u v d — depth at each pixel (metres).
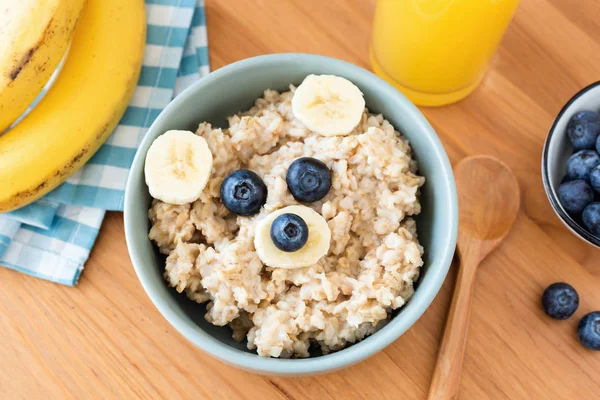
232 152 0.36
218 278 0.34
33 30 0.35
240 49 0.43
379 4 0.40
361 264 0.35
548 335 0.39
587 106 0.40
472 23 0.37
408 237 0.36
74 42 0.38
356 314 0.34
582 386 0.38
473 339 0.39
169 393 0.38
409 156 0.37
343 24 0.44
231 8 0.44
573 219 0.40
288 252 0.34
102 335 0.38
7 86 0.35
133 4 0.40
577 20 0.44
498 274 0.40
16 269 0.39
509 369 0.39
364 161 0.35
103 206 0.40
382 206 0.36
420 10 0.38
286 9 0.44
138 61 0.40
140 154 0.35
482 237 0.40
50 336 0.38
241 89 0.38
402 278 0.34
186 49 0.43
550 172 0.39
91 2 0.39
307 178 0.34
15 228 0.39
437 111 0.43
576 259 0.40
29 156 0.37
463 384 0.38
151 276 0.33
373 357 0.38
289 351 0.34
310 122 0.36
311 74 0.37
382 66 0.43
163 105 0.42
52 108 0.37
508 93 0.43
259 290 0.34
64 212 0.40
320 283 0.34
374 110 0.38
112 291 0.39
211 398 0.38
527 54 0.44
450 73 0.41
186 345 0.38
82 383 0.38
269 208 0.35
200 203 0.36
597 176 0.39
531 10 0.44
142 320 0.39
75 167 0.38
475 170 0.41
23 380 0.38
